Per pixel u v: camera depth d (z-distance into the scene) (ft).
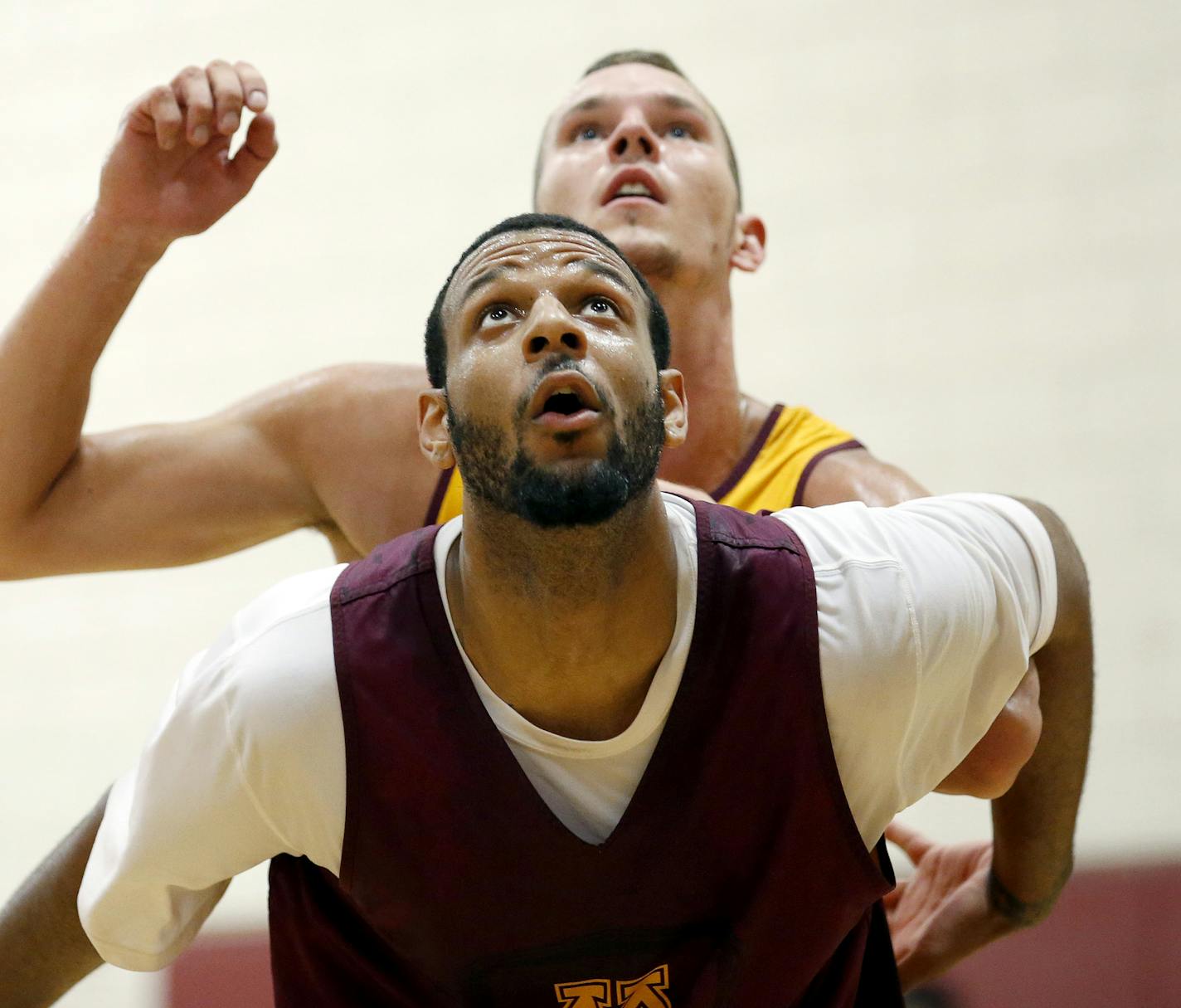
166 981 22.85
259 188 28.09
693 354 13.47
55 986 10.62
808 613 8.75
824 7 27.91
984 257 26.50
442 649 8.77
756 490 13.16
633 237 13.19
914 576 8.94
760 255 15.33
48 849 25.17
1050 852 12.09
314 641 8.80
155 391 27.25
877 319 26.50
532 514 7.94
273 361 27.27
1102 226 26.35
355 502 12.74
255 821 8.94
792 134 27.48
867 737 8.78
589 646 8.39
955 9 27.58
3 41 29.01
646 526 8.22
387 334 27.22
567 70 28.19
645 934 9.00
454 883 8.79
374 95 28.43
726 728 8.68
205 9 28.91
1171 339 25.73
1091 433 25.54
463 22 28.66
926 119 27.22
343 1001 9.73
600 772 8.76
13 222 28.09
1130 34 26.99
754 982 9.29
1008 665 9.33
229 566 26.68
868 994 10.48
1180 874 22.81
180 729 8.92
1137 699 24.25
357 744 8.64
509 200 27.71
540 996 9.18
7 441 11.79
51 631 26.48
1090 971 22.22
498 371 8.21
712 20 28.17
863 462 13.08
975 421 25.81
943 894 13.61
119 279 11.71
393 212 27.84
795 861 8.93
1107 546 24.98
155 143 11.10
